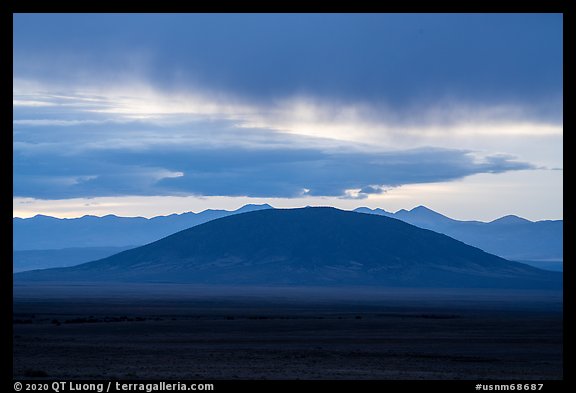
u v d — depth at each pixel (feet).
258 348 274.98
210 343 298.15
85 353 245.86
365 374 192.24
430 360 237.45
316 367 209.05
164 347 275.18
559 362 239.09
